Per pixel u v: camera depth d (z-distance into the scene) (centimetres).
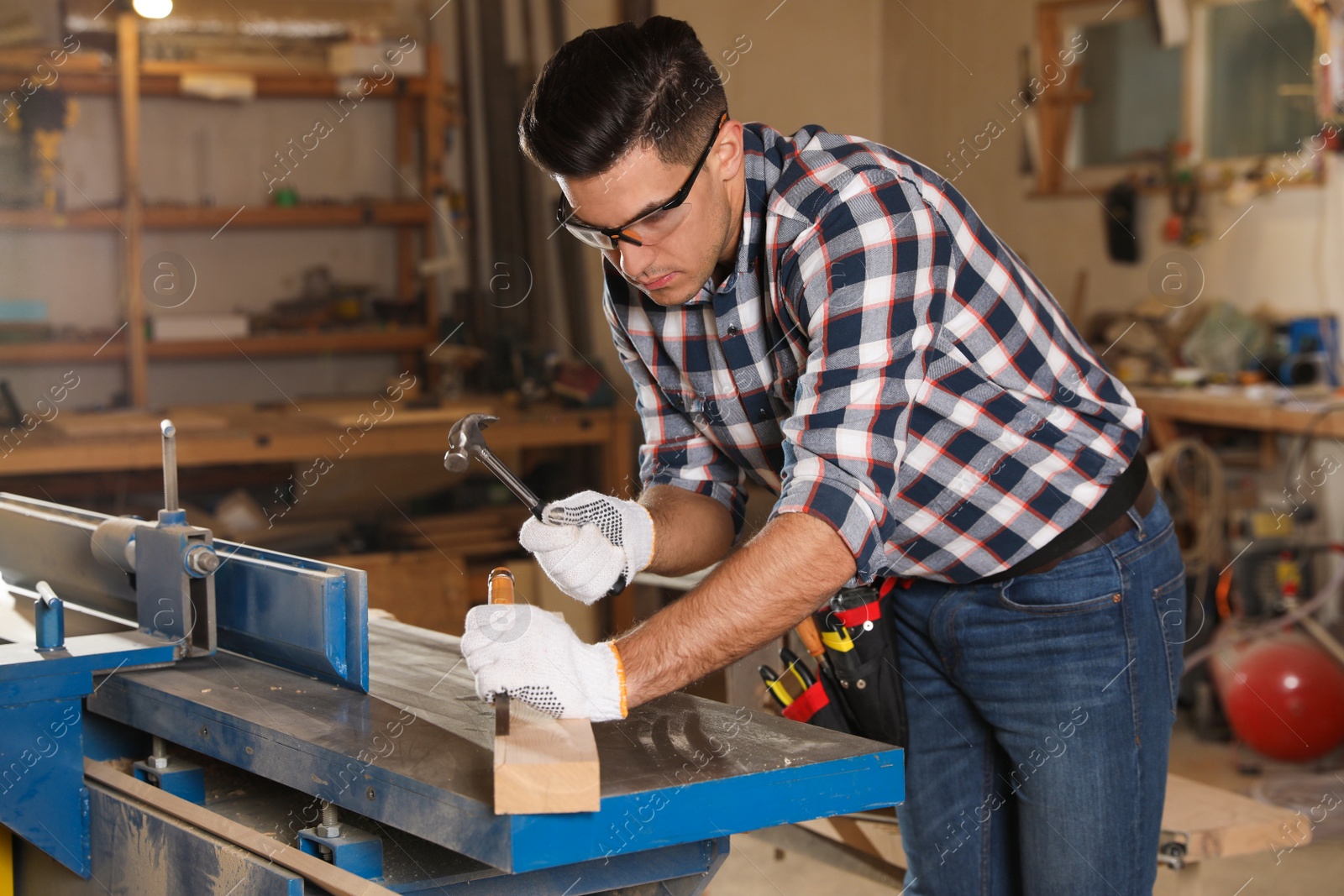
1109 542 132
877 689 147
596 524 126
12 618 149
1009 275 126
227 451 385
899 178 113
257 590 131
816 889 244
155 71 438
